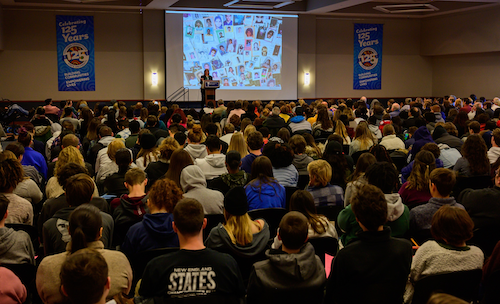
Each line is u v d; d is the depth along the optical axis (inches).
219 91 656.4
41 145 257.8
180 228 81.2
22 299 86.4
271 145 167.8
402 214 115.7
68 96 620.7
